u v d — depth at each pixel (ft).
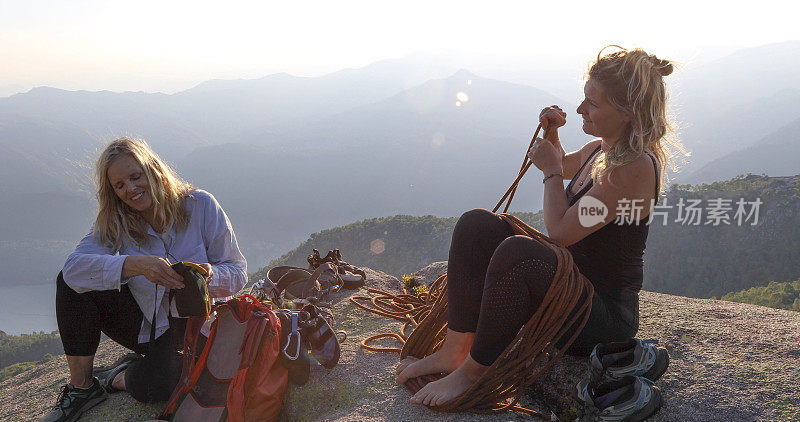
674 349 9.01
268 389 8.62
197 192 10.27
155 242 9.82
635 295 7.62
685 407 7.34
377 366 9.53
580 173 8.25
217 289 9.78
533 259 6.88
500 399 7.67
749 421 6.88
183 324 9.52
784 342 8.87
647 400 6.86
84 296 9.40
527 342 7.27
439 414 7.61
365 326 12.01
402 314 12.34
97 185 9.47
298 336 9.04
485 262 7.57
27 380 13.92
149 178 9.34
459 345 7.97
